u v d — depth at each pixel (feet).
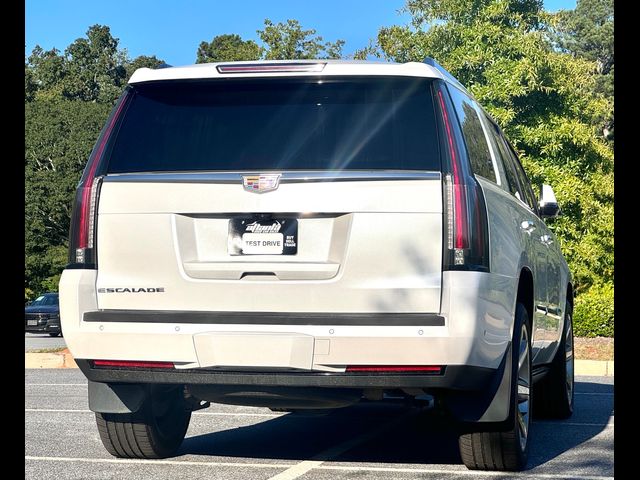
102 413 19.97
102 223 18.08
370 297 17.08
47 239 223.92
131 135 18.61
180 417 21.27
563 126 86.53
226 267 17.53
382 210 17.21
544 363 26.48
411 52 92.94
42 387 37.01
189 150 18.30
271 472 19.42
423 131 17.80
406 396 20.26
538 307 23.29
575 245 87.66
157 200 17.89
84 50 367.45
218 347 17.28
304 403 18.12
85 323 17.98
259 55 145.69
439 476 19.03
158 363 17.70
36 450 22.16
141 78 18.83
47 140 232.12
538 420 28.43
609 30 332.39
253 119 18.34
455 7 90.02
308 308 17.25
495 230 18.45
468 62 87.92
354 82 18.28
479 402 18.38
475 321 16.98
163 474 19.19
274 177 17.54
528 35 88.22
